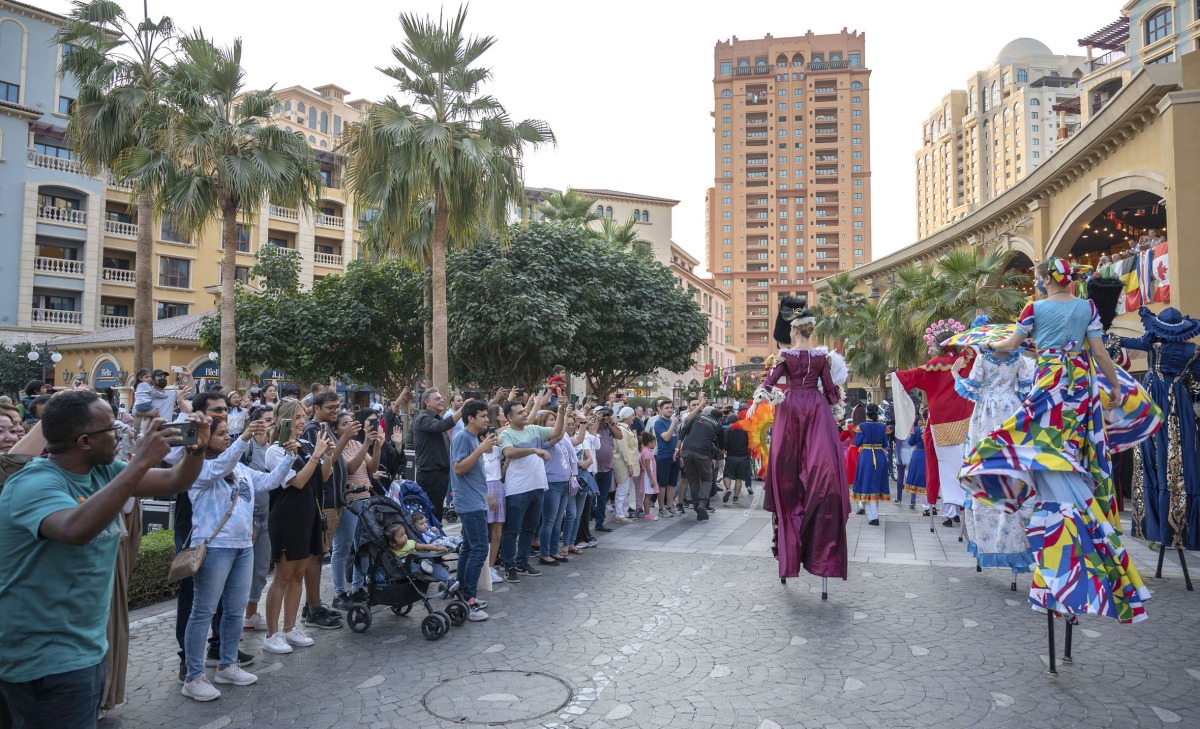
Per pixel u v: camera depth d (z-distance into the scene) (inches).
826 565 251.3
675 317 1047.6
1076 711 160.6
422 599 224.4
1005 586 273.0
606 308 951.6
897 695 170.4
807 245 4923.7
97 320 1492.4
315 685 183.9
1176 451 268.7
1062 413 180.9
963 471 190.4
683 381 2172.7
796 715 159.9
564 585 282.8
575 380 1771.7
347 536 252.5
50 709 99.4
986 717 157.9
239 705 172.2
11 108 1384.1
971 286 812.0
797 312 268.8
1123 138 664.4
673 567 312.0
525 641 215.5
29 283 1406.3
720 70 5182.1
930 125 6008.9
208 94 711.7
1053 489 179.9
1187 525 265.1
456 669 193.2
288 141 744.3
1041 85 4965.6
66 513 96.6
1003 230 989.8
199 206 692.7
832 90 4985.2
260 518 228.1
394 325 1075.3
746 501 568.7
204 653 179.0
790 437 262.5
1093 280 235.1
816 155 4968.0
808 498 255.9
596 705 167.2
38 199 1434.5
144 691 182.5
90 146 717.3
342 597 248.4
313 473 211.5
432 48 649.6
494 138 685.9
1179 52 1876.2
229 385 721.6
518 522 290.4
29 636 98.4
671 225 2496.3
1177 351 272.2
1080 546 174.1
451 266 874.8
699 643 209.9
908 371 356.8
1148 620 225.5
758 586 276.2
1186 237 520.1
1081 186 756.0
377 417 249.3
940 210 5846.5
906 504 535.8
